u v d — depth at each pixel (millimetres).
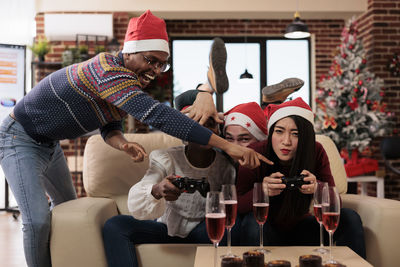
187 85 7402
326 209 1321
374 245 1711
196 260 1337
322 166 1807
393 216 1687
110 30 5977
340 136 4773
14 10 5621
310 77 7336
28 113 1745
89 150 2148
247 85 7363
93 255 1660
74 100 1671
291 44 7344
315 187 1401
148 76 1738
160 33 1671
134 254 1666
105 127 1934
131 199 1551
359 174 4695
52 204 2123
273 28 7242
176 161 1725
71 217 1671
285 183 1469
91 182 2111
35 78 6008
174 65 7383
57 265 1669
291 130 1616
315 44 7176
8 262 3107
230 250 1384
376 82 4871
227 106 7363
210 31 7250
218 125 1881
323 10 6227
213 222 1198
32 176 1741
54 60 6102
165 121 1460
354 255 1390
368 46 6172
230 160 1762
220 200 1208
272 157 1680
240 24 7254
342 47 5016
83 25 5910
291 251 1440
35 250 1659
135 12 6211
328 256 1367
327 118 4707
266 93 2182
